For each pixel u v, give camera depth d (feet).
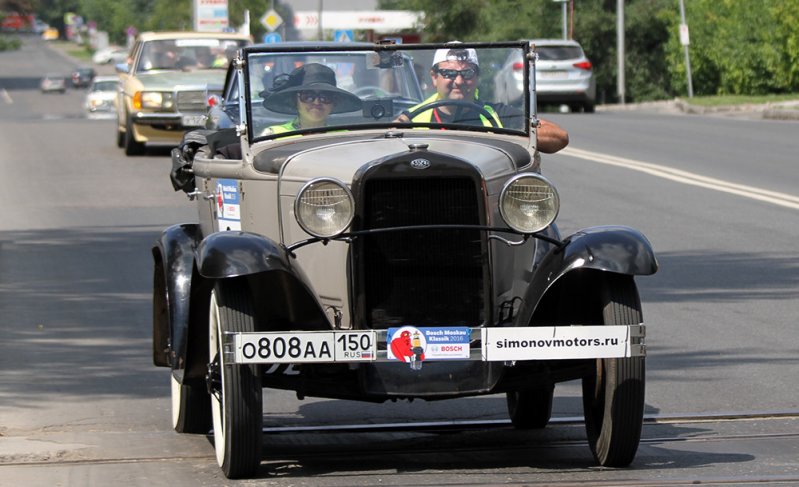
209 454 68.44
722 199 175.94
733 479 60.54
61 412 79.10
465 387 61.21
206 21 468.75
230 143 75.41
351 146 66.33
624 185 192.13
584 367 64.18
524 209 61.62
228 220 72.28
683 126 294.25
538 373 64.08
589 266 59.93
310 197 60.54
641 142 256.11
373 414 79.66
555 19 549.54
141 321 107.76
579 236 62.03
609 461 62.90
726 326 102.58
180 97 92.02
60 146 257.34
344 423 77.20
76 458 67.67
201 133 82.23
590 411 64.54
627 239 61.16
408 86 70.85
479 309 61.67
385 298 61.11
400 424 75.61
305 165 65.00
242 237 61.21
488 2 596.29
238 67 70.28
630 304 60.70
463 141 67.51
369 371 61.11
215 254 59.62
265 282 62.28
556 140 72.64
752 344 96.02
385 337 59.36
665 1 530.27
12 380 87.71
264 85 70.03
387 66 70.69
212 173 74.02
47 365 92.32
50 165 223.92
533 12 554.46
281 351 58.85
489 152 65.98
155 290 75.31
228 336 58.95
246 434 60.03
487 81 70.90
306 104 70.03
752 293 116.06
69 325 106.11
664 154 233.35
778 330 100.78
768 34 429.38
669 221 157.89
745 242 143.02
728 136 264.72
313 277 64.08
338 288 62.64
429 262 61.26
